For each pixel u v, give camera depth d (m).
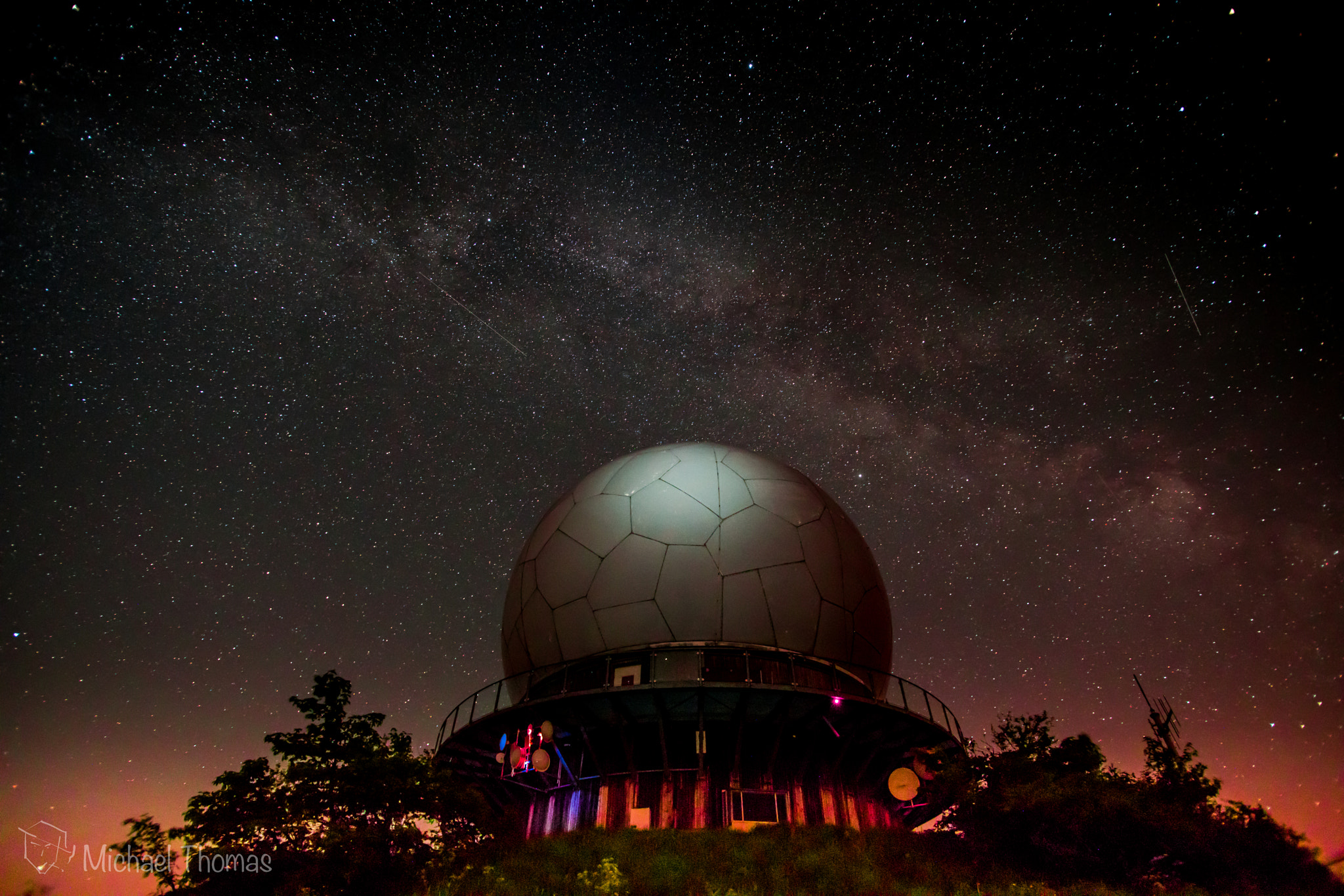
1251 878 15.32
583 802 20.19
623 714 19.50
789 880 14.37
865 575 23.09
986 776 17.55
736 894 13.41
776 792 19.50
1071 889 14.38
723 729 20.20
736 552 21.03
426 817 17.00
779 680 19.86
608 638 20.42
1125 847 15.20
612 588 20.83
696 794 19.27
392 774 16.70
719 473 22.83
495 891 14.09
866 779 21.64
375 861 14.96
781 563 21.17
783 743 20.33
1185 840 15.21
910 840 17.39
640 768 19.98
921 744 21.22
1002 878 14.88
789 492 23.12
